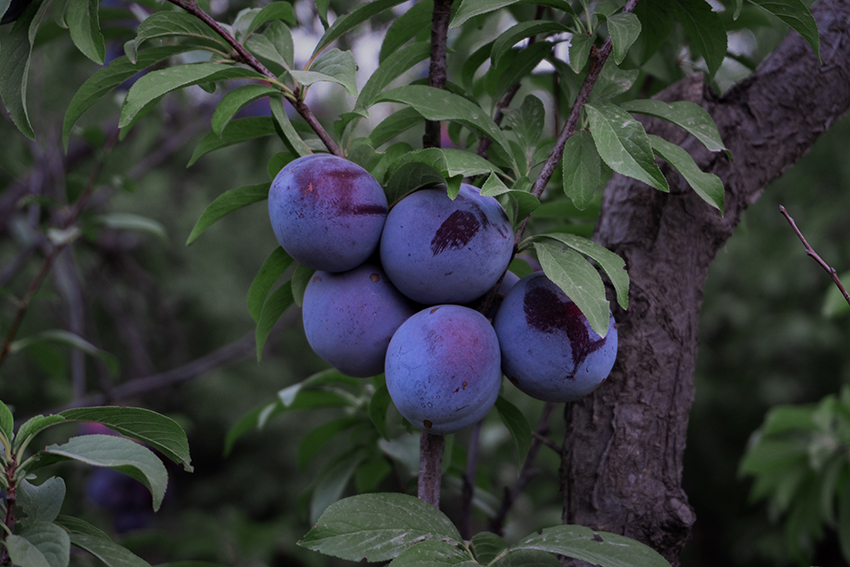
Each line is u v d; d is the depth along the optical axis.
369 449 0.92
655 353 0.77
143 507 1.39
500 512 0.92
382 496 0.68
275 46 0.74
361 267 0.68
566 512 0.77
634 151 0.65
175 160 1.97
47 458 0.65
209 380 3.80
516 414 0.70
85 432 1.21
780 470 1.44
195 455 4.22
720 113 0.80
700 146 0.79
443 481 0.98
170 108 1.75
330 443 3.88
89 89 0.70
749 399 3.78
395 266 0.66
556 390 0.68
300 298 0.72
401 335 0.66
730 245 3.45
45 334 1.10
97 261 1.89
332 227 0.65
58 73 1.75
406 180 0.67
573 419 0.78
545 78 0.95
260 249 4.08
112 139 1.25
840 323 3.57
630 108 0.71
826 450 1.33
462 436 1.37
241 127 0.72
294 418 4.22
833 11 0.81
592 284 0.65
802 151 0.81
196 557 1.59
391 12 1.25
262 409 0.94
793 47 0.81
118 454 0.64
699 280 0.79
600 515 0.75
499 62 0.79
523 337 0.67
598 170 0.67
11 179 1.56
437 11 0.71
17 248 1.99
